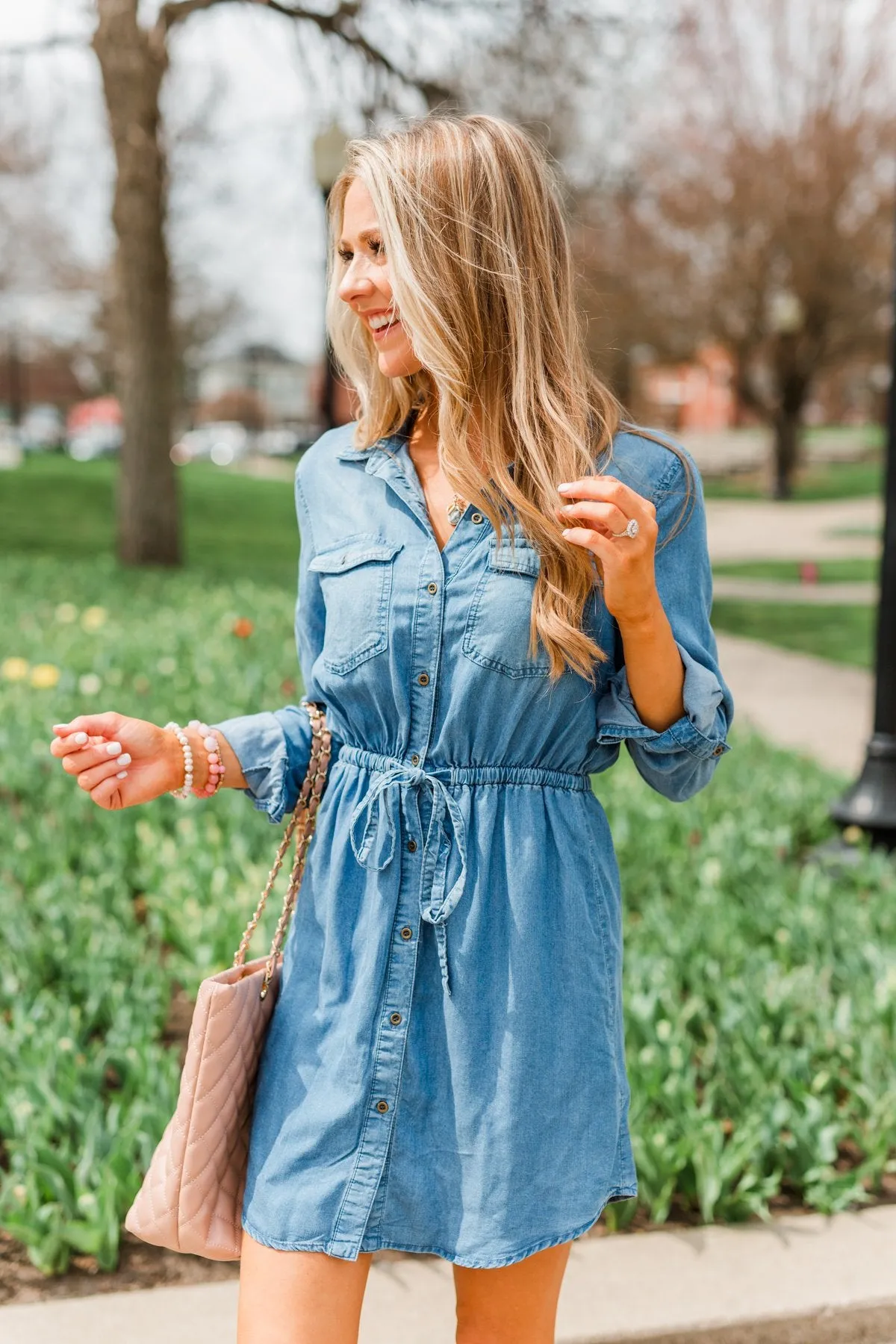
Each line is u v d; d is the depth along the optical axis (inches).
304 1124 68.2
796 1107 124.5
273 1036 71.4
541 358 69.8
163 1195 70.0
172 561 580.1
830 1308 101.7
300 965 71.5
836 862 198.2
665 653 67.3
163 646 318.0
